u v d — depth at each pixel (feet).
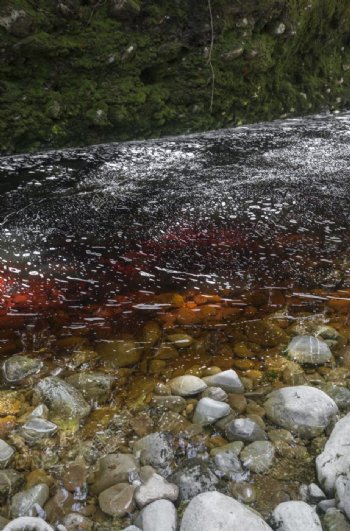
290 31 19.15
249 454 5.97
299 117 20.76
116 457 5.86
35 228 10.67
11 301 8.68
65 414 6.54
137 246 10.30
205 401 6.63
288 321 8.61
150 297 9.02
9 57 13.75
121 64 15.58
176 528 5.04
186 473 5.69
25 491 5.43
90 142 15.66
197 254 10.16
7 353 7.66
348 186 13.00
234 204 11.96
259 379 7.36
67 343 7.92
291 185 13.00
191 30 16.67
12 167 13.62
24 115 14.29
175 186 12.83
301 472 5.84
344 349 8.04
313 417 6.39
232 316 8.68
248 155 15.20
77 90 15.08
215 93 17.69
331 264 10.05
